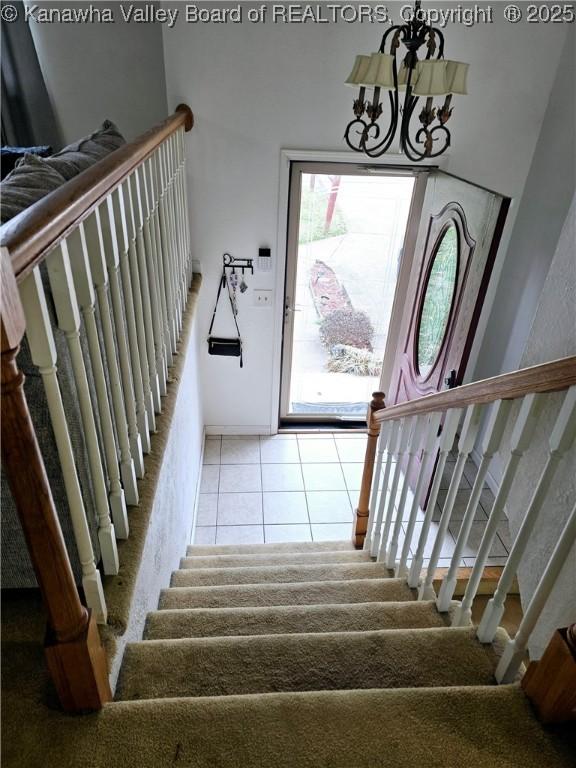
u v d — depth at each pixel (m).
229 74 2.76
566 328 1.31
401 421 2.04
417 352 3.38
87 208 1.03
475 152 3.05
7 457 0.74
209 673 1.27
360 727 1.02
